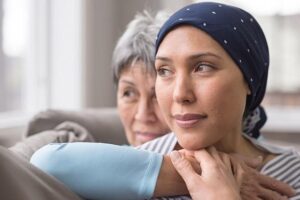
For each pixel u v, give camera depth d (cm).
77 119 130
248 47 69
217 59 65
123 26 254
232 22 67
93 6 225
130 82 107
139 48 104
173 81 68
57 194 59
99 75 234
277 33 244
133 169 65
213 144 72
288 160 80
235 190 64
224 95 66
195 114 66
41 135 104
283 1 242
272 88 248
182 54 65
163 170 66
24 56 217
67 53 218
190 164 67
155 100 107
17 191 53
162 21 107
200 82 66
